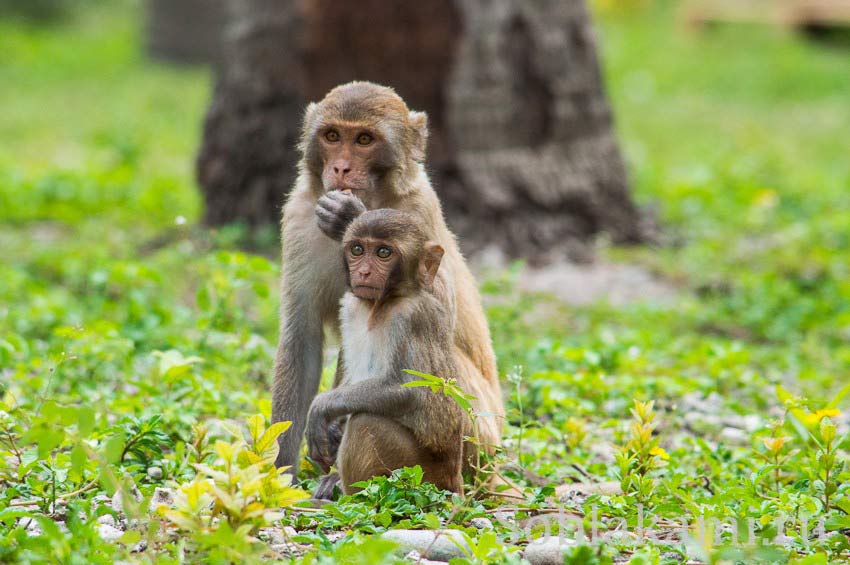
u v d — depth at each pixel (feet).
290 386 28.89
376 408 25.90
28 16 173.58
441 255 26.05
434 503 25.61
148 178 84.02
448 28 61.16
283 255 29.45
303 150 29.48
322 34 61.82
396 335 25.86
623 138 112.57
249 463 22.98
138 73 146.92
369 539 21.79
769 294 57.77
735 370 41.88
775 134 118.83
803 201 81.41
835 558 23.80
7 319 44.37
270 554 21.86
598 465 31.35
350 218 26.94
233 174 64.28
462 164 61.82
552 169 63.98
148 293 49.14
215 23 151.12
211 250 56.13
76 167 86.38
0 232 65.67
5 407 29.25
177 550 21.04
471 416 25.02
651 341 47.73
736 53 162.30
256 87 63.52
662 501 26.91
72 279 54.24
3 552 21.16
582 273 60.90
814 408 28.58
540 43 63.05
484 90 61.87
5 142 100.78
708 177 86.33
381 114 28.60
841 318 53.06
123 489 22.09
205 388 33.06
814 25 169.58
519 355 40.63
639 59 157.07
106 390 34.99
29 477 26.05
